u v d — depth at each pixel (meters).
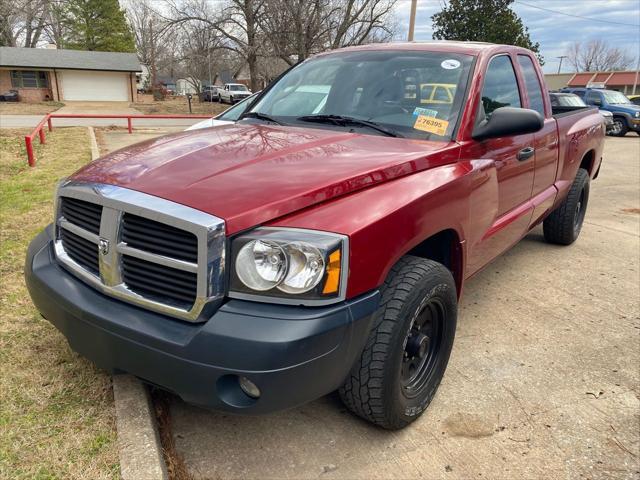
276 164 2.49
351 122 3.28
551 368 3.37
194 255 2.07
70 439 2.39
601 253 5.75
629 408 2.99
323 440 2.63
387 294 2.40
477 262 3.44
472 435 2.72
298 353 1.97
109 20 61.44
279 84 4.03
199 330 2.03
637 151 16.17
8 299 3.65
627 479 2.46
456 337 3.72
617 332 3.90
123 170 2.49
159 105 46.06
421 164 2.69
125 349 2.18
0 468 2.21
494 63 3.67
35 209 5.92
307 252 2.03
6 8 54.41
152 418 2.54
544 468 2.51
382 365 2.36
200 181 2.29
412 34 21.30
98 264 2.37
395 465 2.49
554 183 4.80
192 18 31.56
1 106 39.03
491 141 3.31
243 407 2.05
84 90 49.16
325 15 29.14
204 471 2.40
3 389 2.71
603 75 62.25
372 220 2.22
